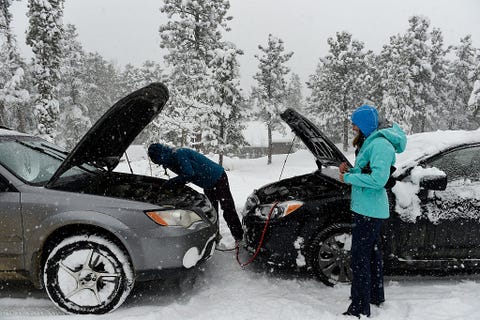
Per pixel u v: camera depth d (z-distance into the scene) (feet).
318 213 13.12
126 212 11.05
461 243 12.71
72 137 117.50
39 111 87.66
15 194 11.02
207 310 11.42
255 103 116.67
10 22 86.38
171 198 13.06
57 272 11.02
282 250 13.32
